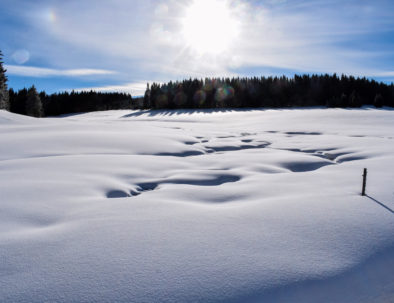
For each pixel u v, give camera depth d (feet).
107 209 16.93
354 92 252.42
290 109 233.96
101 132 56.95
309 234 13.25
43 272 10.25
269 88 293.84
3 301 8.76
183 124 122.01
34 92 212.84
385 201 17.67
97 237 13.01
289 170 32.37
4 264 10.75
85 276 10.03
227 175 27.50
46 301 8.79
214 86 295.07
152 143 48.49
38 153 36.70
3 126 63.62
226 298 9.08
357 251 11.80
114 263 10.82
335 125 93.81
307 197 18.79
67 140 45.01
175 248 11.95
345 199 18.21
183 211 16.47
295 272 10.32
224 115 192.54
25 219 15.42
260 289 9.46
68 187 21.50
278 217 15.28
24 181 22.75
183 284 9.63
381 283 10.30
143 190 24.04
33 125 69.10
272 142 59.88
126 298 8.98
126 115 253.03
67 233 13.47
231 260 11.03
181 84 306.96
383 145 45.96
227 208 17.06
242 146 54.34
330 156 43.27
